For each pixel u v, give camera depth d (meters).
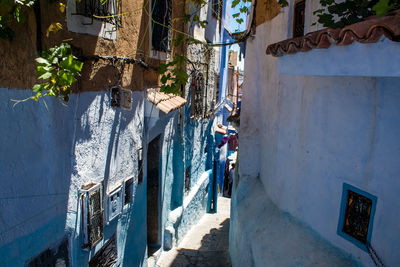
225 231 9.63
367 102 3.23
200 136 10.33
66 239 3.33
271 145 5.51
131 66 4.69
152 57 5.69
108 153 4.14
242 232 5.70
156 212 7.09
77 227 3.50
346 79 3.47
